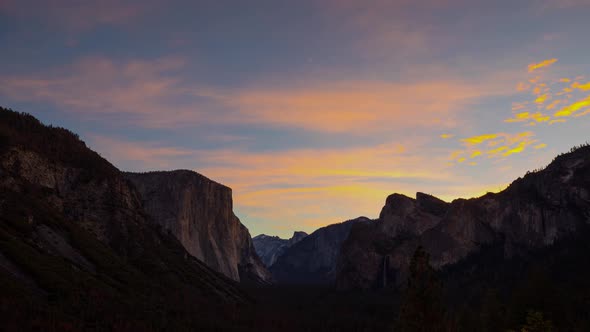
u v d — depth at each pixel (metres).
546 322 103.56
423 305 89.62
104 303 152.75
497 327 138.62
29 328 113.69
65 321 125.12
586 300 183.50
